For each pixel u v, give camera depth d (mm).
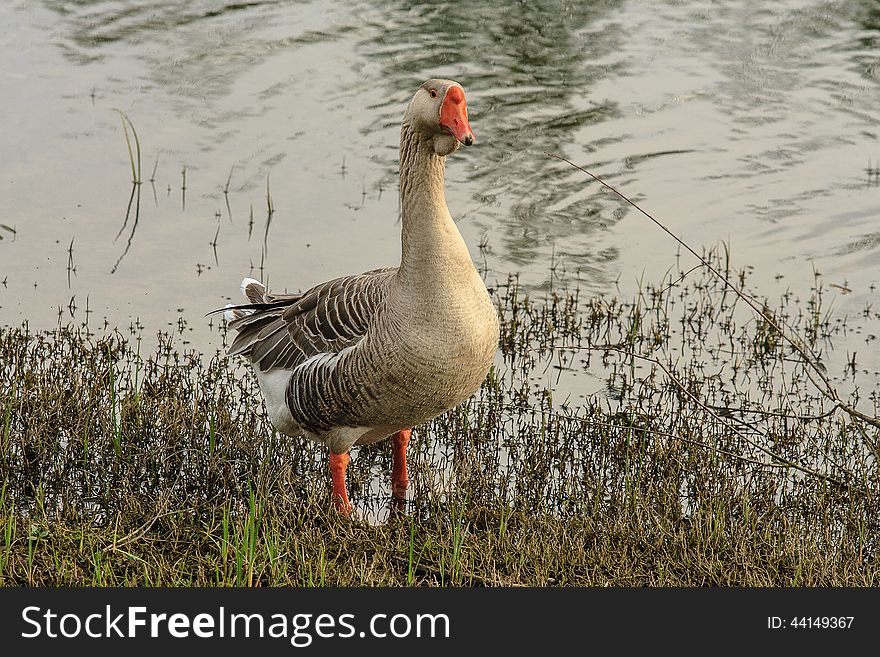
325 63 22812
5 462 10750
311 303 10469
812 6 26500
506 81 22281
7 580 8969
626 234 17453
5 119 19969
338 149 19750
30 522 9664
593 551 9703
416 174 9305
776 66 23250
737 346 14570
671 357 14273
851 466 11625
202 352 13938
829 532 10070
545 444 11922
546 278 16203
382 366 9625
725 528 10102
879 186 18719
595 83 22359
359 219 17703
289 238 17094
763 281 16078
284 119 20625
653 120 20953
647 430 11625
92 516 10148
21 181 18188
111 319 14617
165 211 17703
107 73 22031
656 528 10125
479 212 18047
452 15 25625
